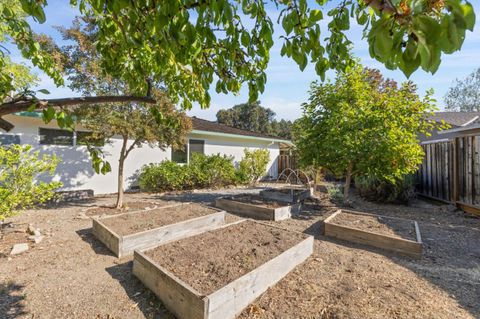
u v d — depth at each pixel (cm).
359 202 746
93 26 524
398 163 561
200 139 1169
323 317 217
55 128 757
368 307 229
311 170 970
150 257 283
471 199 600
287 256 295
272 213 539
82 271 301
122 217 457
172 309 227
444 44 68
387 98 582
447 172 707
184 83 239
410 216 584
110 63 214
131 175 938
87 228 460
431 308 231
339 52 164
